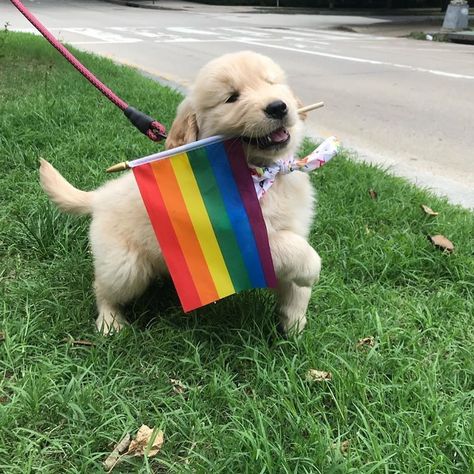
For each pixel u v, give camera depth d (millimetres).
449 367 678
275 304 799
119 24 5941
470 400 622
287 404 584
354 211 1129
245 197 658
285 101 637
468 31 5617
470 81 2906
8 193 1128
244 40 4672
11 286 833
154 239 708
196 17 7434
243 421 581
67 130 1516
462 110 2258
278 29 6117
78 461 540
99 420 581
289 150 685
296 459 528
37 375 627
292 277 700
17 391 594
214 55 3605
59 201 807
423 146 1768
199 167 648
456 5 5668
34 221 991
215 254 654
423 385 630
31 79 2162
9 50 2750
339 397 604
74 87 2010
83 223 998
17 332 711
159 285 865
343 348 719
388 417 576
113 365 661
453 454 549
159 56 3500
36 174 1212
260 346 708
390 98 2453
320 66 3305
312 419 570
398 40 5289
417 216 1125
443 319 794
